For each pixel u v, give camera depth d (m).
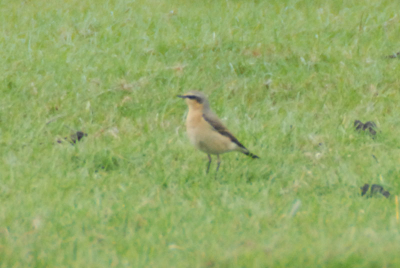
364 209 10.21
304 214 10.06
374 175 11.82
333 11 24.36
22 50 19.55
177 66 18.12
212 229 9.48
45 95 16.34
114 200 10.70
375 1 25.02
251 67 18.22
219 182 11.71
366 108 16.05
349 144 13.77
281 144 13.71
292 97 16.97
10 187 11.15
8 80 17.27
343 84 17.06
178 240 9.07
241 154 13.04
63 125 14.66
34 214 10.02
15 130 14.20
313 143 13.73
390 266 7.99
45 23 22.69
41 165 12.13
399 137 14.04
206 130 11.69
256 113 15.85
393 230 9.26
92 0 26.61
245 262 8.16
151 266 8.26
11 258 8.52
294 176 11.91
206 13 24.33
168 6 25.64
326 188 11.38
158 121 15.17
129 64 18.23
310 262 8.08
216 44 19.80
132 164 12.45
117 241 9.09
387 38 20.41
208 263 8.24
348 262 8.02
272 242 8.82
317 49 19.33
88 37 21.11
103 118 15.41
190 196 10.89
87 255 8.58
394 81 17.58
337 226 9.52
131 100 16.23
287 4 25.27
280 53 19.03
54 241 9.10
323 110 16.05
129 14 23.62
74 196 10.71
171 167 12.27
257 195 10.92
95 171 12.37
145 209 10.27
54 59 18.83
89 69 17.92
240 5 25.39
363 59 18.78
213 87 17.16
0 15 24.08
